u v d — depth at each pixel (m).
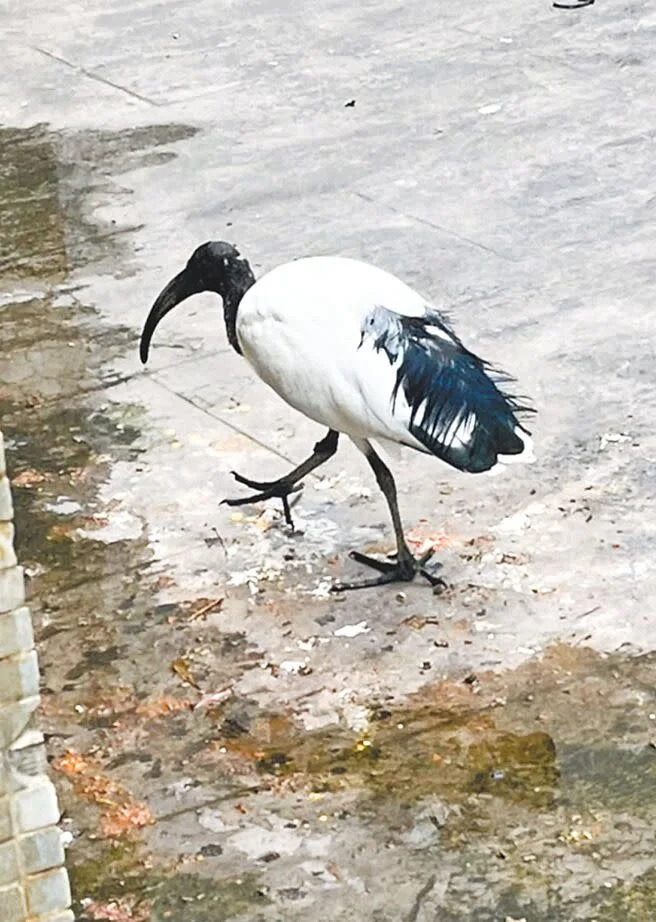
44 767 2.93
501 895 4.78
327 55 11.84
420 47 11.82
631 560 6.23
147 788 5.30
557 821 5.04
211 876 4.92
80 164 10.47
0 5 13.48
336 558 6.39
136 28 12.74
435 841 5.00
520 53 11.52
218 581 6.31
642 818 5.03
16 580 2.72
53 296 8.80
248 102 11.16
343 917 4.75
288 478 6.55
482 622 5.96
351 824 5.10
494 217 9.19
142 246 9.30
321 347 5.85
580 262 8.59
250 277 6.48
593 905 4.72
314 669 5.79
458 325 8.05
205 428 7.39
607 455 6.89
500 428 5.89
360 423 5.86
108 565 6.47
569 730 5.41
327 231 9.24
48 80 11.88
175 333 8.27
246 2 13.09
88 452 7.27
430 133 10.38
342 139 10.42
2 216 9.83
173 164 10.33
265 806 5.20
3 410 7.68
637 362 7.56
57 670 5.89
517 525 6.50
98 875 4.95
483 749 5.36
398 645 5.88
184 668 5.85
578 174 9.61
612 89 10.77
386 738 5.44
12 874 2.86
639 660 5.70
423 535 6.48
